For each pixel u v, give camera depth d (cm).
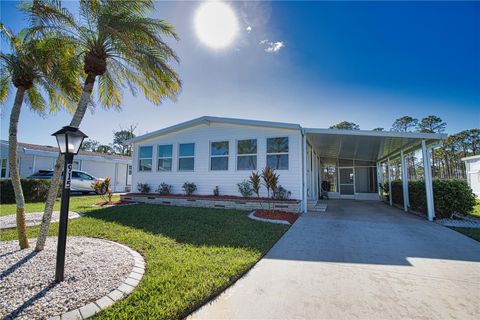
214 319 236
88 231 555
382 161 1583
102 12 442
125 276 311
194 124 1157
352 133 873
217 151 1128
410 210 988
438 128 3619
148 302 253
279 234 559
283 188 976
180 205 1084
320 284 312
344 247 477
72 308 238
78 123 407
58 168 404
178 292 275
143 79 581
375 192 1634
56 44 441
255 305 261
